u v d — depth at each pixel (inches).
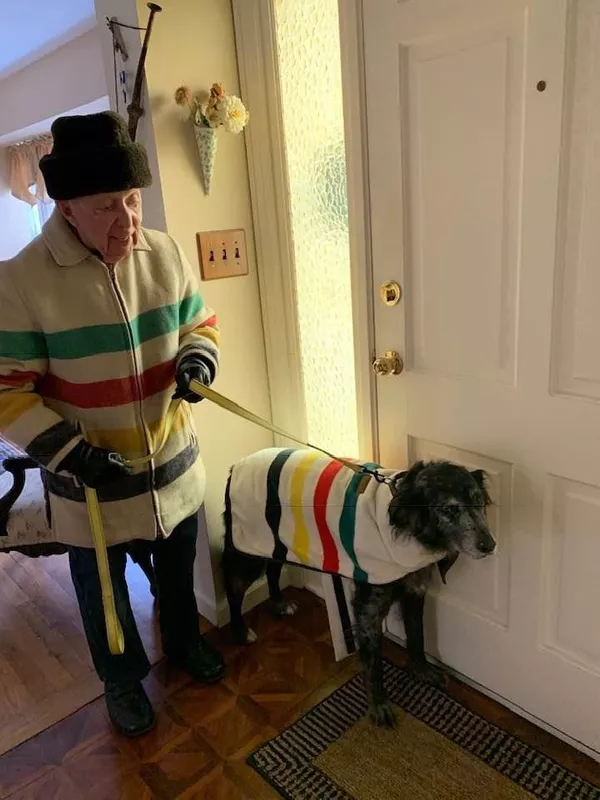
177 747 63.3
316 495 61.7
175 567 68.2
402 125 57.0
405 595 65.6
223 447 77.1
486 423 58.7
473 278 56.0
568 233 48.9
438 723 63.8
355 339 68.2
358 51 58.1
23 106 162.2
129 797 58.2
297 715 66.2
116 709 65.8
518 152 50.1
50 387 55.4
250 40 67.6
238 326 75.9
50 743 64.9
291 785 58.2
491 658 65.3
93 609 61.8
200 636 73.4
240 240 73.7
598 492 52.6
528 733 62.1
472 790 56.5
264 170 71.2
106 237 50.5
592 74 44.8
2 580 94.2
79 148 47.2
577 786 56.1
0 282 50.5
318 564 63.1
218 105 65.2
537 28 46.5
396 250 61.1
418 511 54.6
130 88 65.5
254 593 83.7
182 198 67.9
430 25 52.6
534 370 53.7
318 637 77.9
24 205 201.8
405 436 66.6
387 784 57.6
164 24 63.4
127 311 54.3
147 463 58.2
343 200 67.5
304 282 73.8
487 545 53.1
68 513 58.0
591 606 55.5
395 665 72.1
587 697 57.7
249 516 67.0
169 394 59.4
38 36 127.8
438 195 56.4
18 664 76.7
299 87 67.1
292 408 78.7
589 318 49.3
